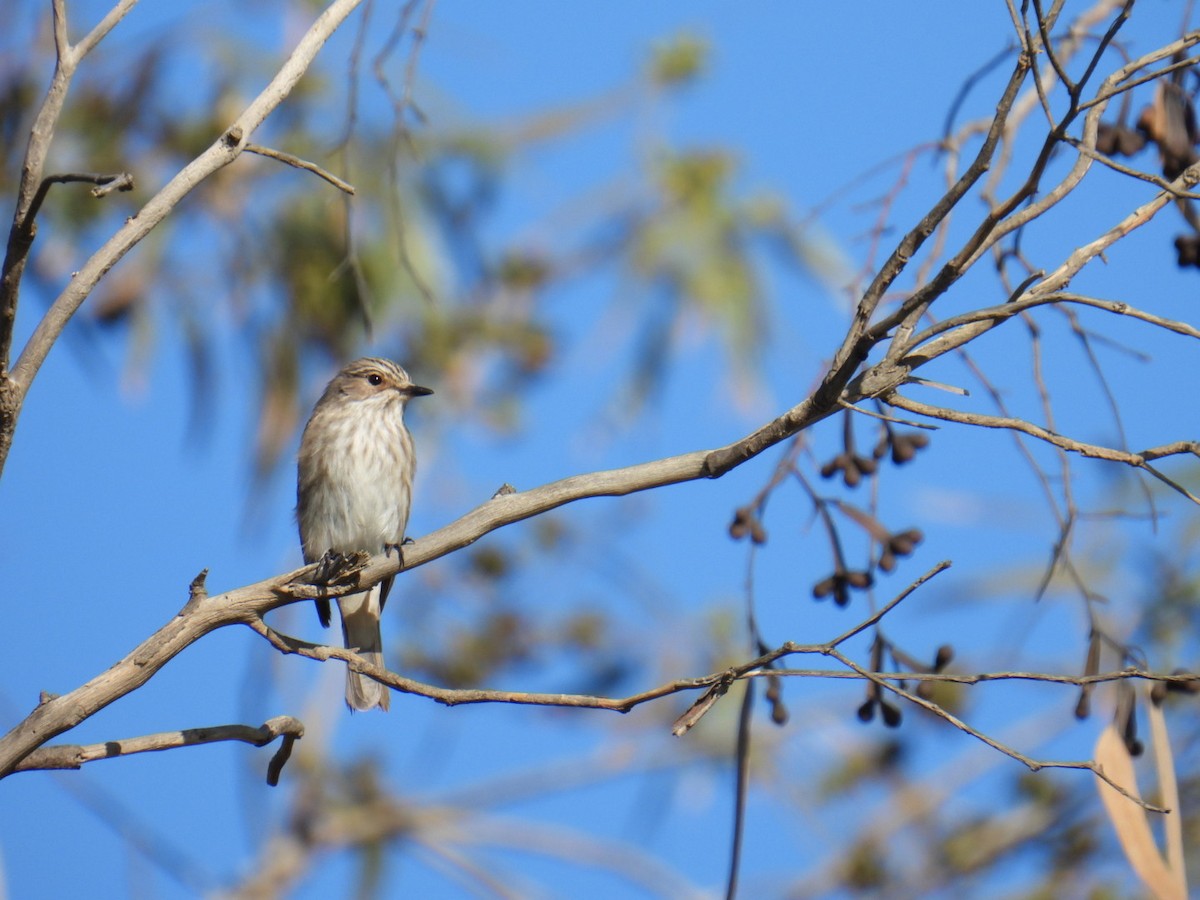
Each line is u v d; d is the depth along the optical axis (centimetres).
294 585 670
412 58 831
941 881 1517
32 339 611
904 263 620
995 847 1516
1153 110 873
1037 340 831
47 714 626
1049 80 873
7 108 1159
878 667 820
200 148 1168
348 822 1521
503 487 725
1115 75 673
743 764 769
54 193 1141
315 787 1519
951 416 636
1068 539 838
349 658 662
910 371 655
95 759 641
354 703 1105
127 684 637
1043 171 607
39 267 1130
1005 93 601
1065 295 628
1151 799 1295
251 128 635
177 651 653
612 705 630
